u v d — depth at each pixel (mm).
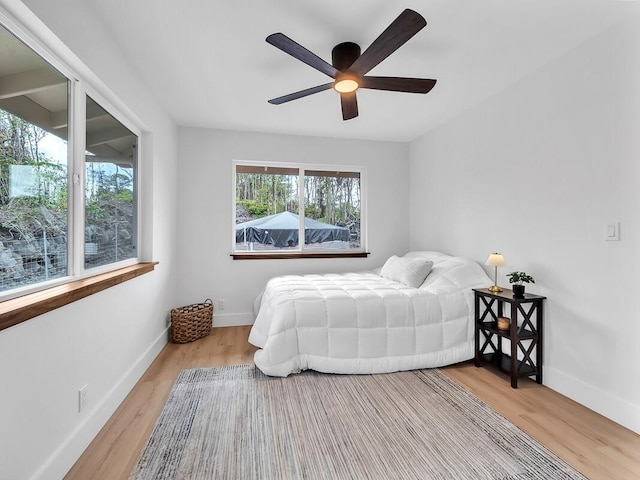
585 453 1644
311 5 1727
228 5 1722
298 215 4188
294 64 2359
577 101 2168
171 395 2205
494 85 2729
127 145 2510
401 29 1508
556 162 2322
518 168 2656
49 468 1354
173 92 2812
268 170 4090
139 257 2758
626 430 1848
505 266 2809
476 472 1505
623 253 1915
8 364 1145
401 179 4406
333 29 1936
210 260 3832
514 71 2492
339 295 2709
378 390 2293
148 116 2705
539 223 2469
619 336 1935
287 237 4156
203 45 2105
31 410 1261
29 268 1403
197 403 2102
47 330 1356
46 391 1352
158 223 2975
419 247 4191
